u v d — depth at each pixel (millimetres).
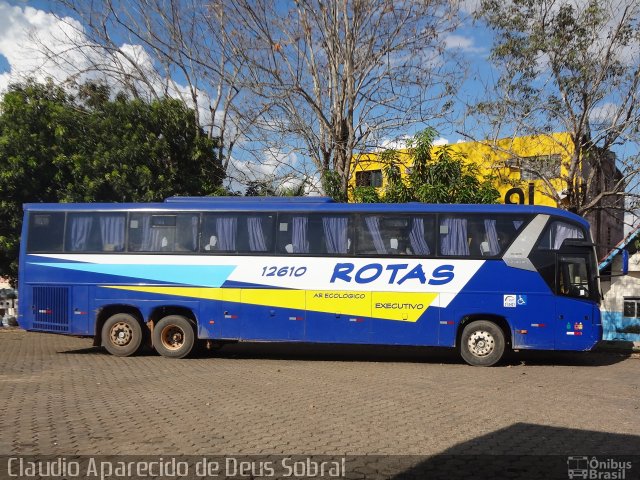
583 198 17766
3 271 17438
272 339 11898
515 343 11344
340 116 18156
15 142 15766
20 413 6961
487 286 11438
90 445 5605
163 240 12336
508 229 11562
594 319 11227
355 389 8758
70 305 12398
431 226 11719
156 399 7855
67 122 16531
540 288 11344
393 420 6707
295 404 7574
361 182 20531
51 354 13008
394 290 11625
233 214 12234
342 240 11898
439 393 8477
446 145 16203
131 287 12289
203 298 12117
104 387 8773
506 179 17719
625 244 15633
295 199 12266
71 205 12656
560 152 18969
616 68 16219
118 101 17312
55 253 12539
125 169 16078
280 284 11922
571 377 10242
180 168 17750
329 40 17953
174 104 17750
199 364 11523
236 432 6125
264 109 17625
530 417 6918
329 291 11797
